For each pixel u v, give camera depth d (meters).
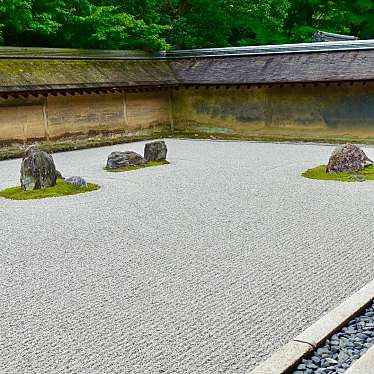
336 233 6.43
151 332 3.99
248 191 8.94
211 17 21.75
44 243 6.33
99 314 4.33
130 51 17.91
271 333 3.92
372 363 3.35
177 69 18.52
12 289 4.92
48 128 14.93
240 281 4.95
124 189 9.37
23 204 8.40
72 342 3.88
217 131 17.97
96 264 5.53
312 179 9.84
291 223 6.90
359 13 23.41
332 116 15.96
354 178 9.67
